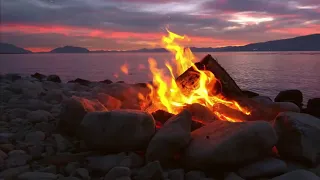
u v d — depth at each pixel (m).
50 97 10.20
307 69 53.31
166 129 5.23
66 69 59.66
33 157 5.46
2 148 5.66
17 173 4.81
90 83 16.98
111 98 7.73
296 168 5.12
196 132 5.49
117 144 5.34
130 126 5.33
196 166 4.92
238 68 57.69
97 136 5.36
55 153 5.66
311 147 5.16
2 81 15.31
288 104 7.05
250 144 4.86
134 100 8.32
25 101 9.38
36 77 18.81
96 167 5.05
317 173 4.88
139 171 4.80
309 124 5.36
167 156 5.09
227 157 4.79
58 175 4.79
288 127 5.39
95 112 5.58
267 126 5.02
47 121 7.43
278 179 4.47
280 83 29.28
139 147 5.43
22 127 7.07
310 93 22.05
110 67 68.94
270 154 5.27
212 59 7.78
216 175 4.95
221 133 5.11
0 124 7.29
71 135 6.39
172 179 4.71
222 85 7.70
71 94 11.22
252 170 4.84
